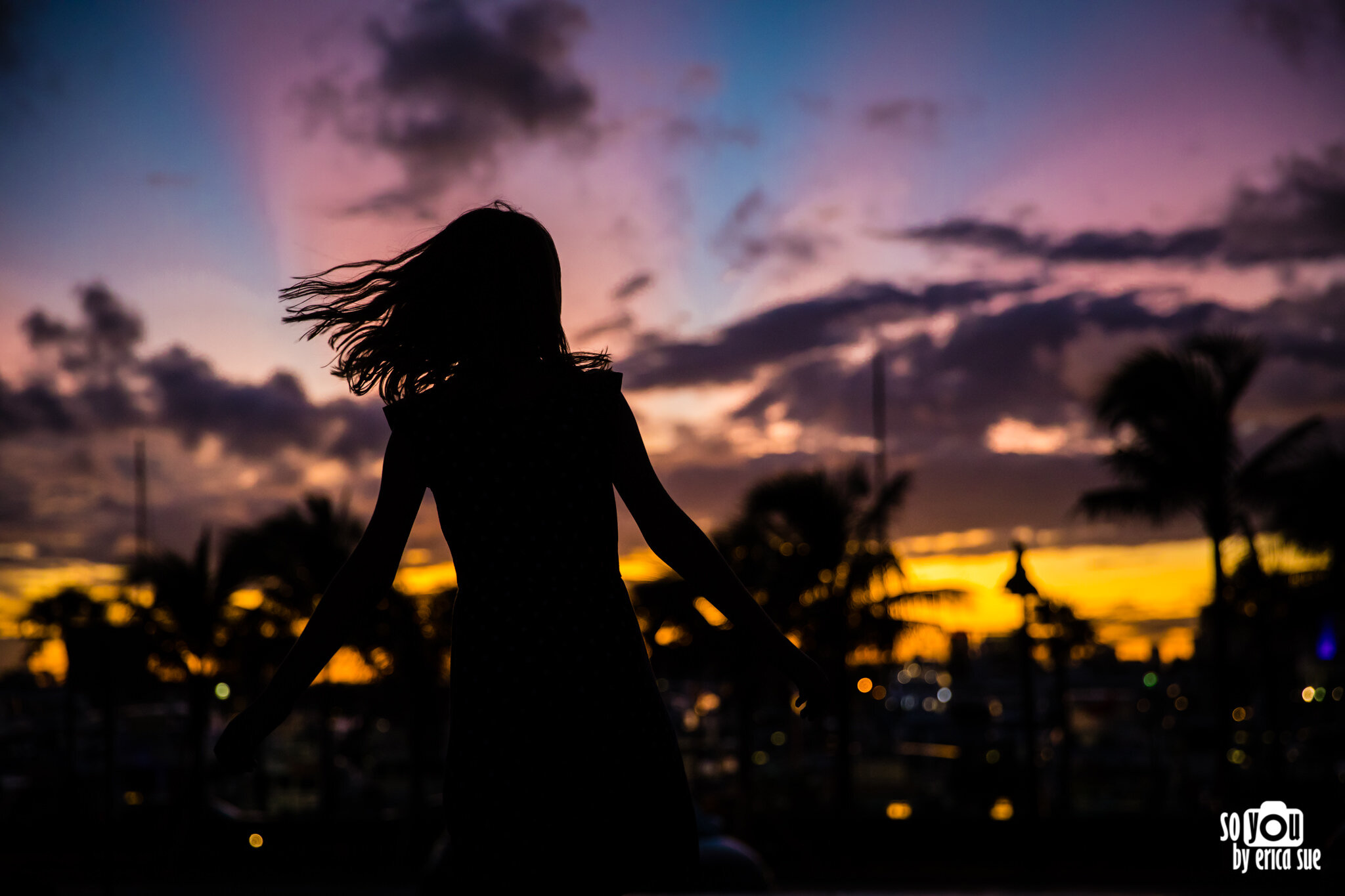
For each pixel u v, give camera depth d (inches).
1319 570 1096.2
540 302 68.9
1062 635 1764.3
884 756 1683.1
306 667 65.3
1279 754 1175.6
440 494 66.7
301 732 1739.7
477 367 68.4
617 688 64.5
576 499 66.5
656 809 64.2
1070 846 1048.2
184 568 1243.8
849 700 1127.0
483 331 67.8
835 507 1080.2
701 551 68.6
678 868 65.1
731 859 477.7
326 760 1393.9
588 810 62.8
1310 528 993.5
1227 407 986.7
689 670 1081.4
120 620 1227.9
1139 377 992.2
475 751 63.4
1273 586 1133.1
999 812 1501.0
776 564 1090.1
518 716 63.1
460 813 63.5
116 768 1424.7
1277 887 806.5
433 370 69.0
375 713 1389.0
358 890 933.2
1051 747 1877.5
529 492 65.9
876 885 930.1
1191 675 1991.9
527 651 63.8
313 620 66.0
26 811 1352.1
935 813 1462.8
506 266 68.2
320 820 1283.2
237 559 1242.0
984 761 1690.5
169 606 1230.3
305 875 1056.2
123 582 1257.4
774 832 1168.8
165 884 996.6
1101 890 867.4
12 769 1471.5
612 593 66.5
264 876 1050.1
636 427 69.9
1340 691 1733.5
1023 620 1109.7
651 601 1031.0
